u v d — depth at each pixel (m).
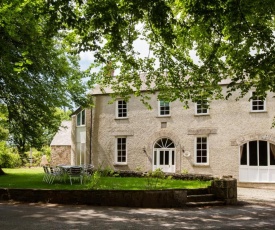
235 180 14.90
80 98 23.02
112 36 9.38
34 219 10.05
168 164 25.75
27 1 10.27
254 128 23.27
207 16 9.05
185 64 15.34
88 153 28.80
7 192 13.92
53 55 19.95
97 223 9.71
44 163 43.75
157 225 9.68
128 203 12.93
